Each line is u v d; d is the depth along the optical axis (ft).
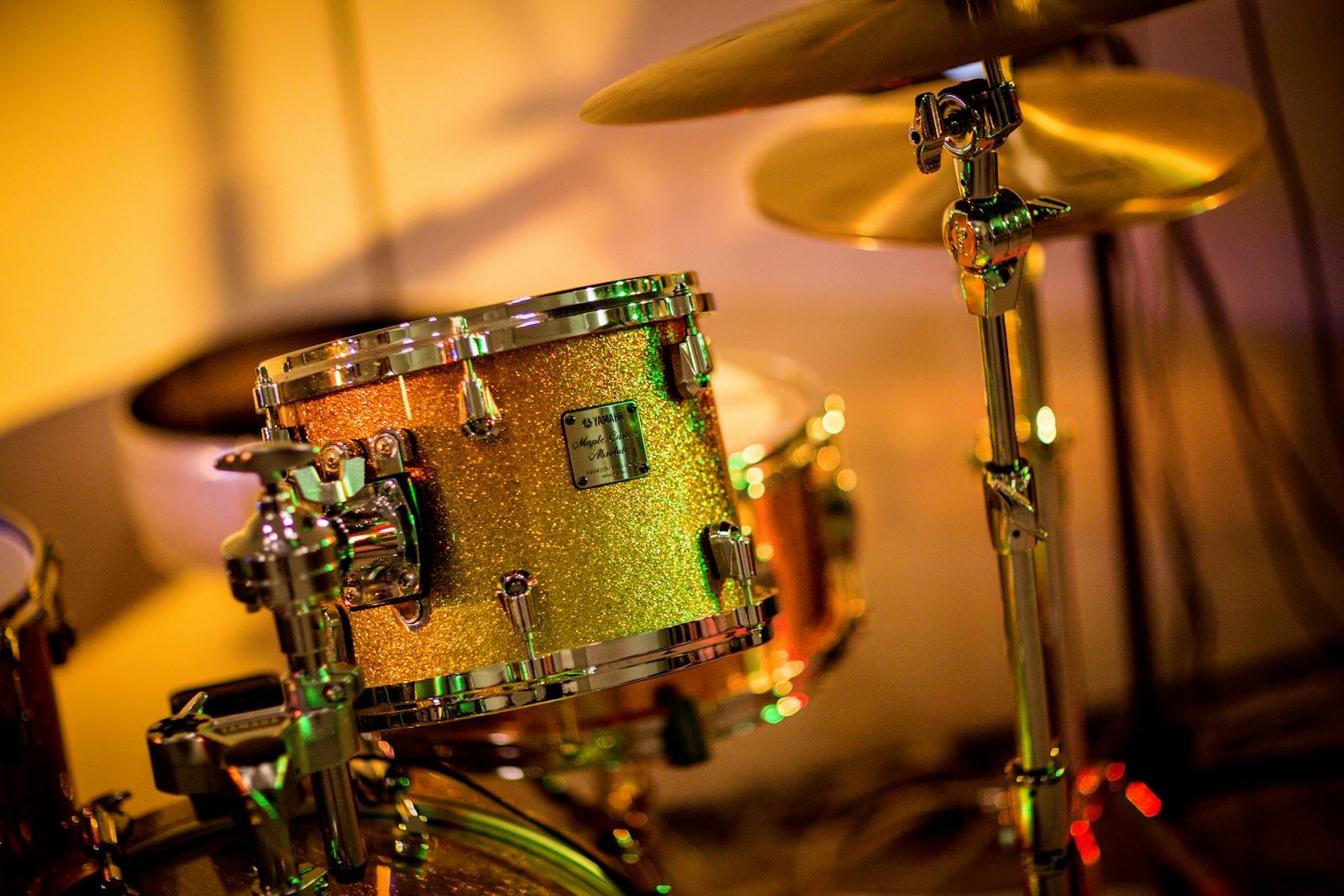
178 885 4.28
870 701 8.16
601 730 5.15
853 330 7.86
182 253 7.20
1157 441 8.15
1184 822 6.97
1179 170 5.08
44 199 6.98
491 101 7.38
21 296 7.02
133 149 7.07
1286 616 8.36
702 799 8.04
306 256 7.33
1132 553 7.21
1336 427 8.25
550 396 4.18
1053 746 4.77
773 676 5.30
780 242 7.73
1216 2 7.64
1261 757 7.48
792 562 5.32
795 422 5.47
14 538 5.07
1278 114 7.85
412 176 7.38
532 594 4.20
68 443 7.18
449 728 5.19
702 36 7.47
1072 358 8.02
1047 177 5.17
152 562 7.36
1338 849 6.71
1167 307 8.06
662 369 4.28
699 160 7.60
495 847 4.37
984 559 8.14
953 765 8.09
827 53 4.18
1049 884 4.74
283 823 3.96
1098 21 4.01
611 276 7.64
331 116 7.25
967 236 4.33
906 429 7.98
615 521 4.23
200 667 7.48
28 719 4.46
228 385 7.14
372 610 4.29
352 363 4.17
